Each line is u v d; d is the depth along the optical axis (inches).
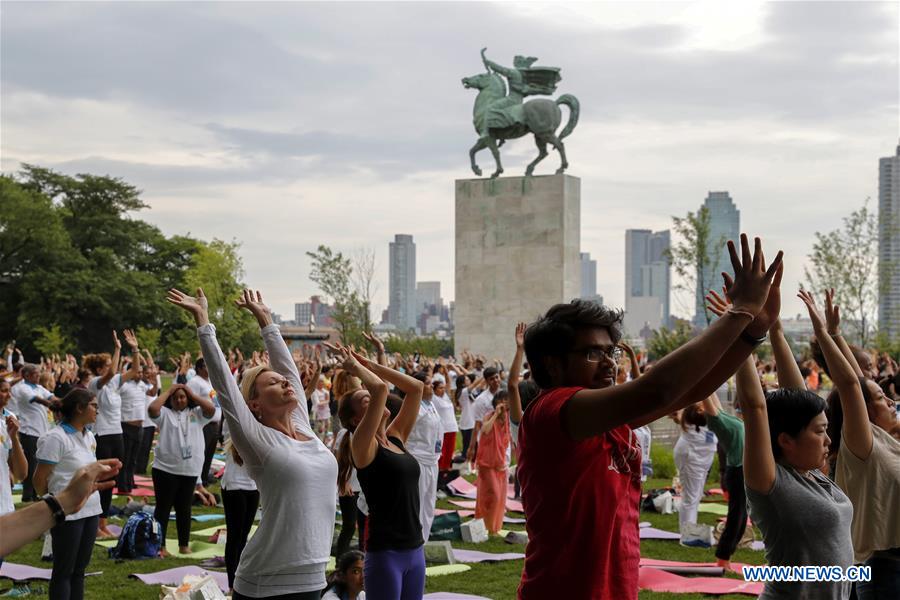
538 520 167.2
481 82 1771.7
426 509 473.1
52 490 381.7
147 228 3779.5
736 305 144.6
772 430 226.7
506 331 1756.9
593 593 163.2
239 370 818.8
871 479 266.4
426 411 471.8
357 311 2197.3
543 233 1739.7
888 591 268.2
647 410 146.2
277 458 258.8
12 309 3270.2
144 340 3201.3
